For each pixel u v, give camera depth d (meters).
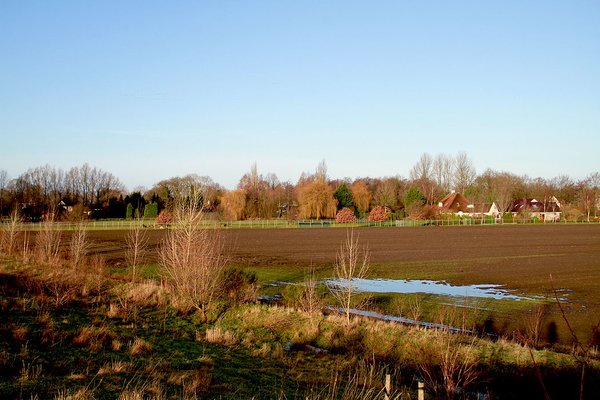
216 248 21.52
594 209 88.00
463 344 12.91
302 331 14.69
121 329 13.43
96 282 19.70
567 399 9.80
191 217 16.91
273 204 85.06
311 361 12.11
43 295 16.20
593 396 9.71
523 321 16.39
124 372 9.29
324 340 14.06
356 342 13.83
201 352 12.00
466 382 10.15
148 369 9.73
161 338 13.12
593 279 24.38
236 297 18.58
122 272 26.44
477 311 17.88
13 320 12.41
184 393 8.26
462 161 105.88
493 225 70.06
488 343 13.09
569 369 11.06
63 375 8.59
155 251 37.06
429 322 16.28
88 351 10.66
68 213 69.44
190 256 17.06
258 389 9.18
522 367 11.44
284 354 12.72
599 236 49.62
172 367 10.22
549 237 48.78
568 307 18.41
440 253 35.97
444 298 20.20
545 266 29.00
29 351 9.91
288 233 54.72
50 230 30.42
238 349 12.89
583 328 15.47
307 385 9.86
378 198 90.00
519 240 45.75
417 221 72.81
